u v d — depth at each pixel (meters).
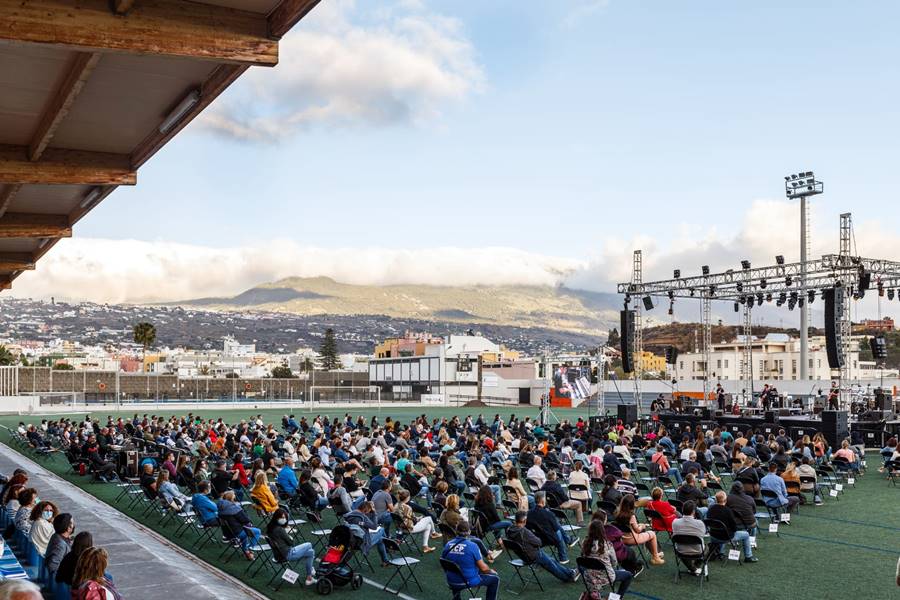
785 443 25.64
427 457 22.47
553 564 12.24
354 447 25.94
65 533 9.48
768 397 43.41
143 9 9.48
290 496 17.30
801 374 52.91
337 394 98.81
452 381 116.88
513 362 112.25
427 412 77.12
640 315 45.16
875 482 24.17
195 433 31.42
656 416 41.94
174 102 13.08
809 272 36.84
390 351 153.62
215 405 83.19
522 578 12.33
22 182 15.30
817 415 39.00
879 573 12.88
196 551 14.60
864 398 46.72
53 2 9.02
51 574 9.16
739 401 52.88
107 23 9.29
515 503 16.08
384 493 14.88
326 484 18.02
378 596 11.63
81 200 20.12
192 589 11.00
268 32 10.23
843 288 35.09
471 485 19.16
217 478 18.06
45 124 13.47
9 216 21.58
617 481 17.92
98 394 90.06
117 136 14.93
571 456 23.38
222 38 9.92
